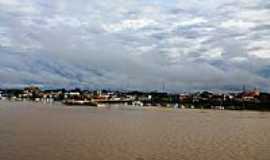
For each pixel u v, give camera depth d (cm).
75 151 6938
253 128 14375
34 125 12756
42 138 8825
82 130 11475
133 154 6850
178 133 11412
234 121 19338
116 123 15362
